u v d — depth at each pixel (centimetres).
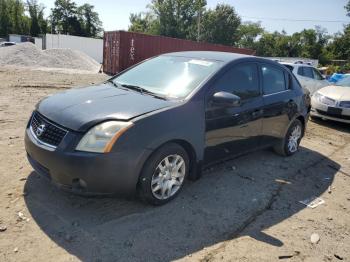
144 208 371
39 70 1906
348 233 372
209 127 409
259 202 417
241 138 465
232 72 451
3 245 293
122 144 325
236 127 449
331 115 930
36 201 364
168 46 1964
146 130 339
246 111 462
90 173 318
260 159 571
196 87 406
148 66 486
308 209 416
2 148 500
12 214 337
